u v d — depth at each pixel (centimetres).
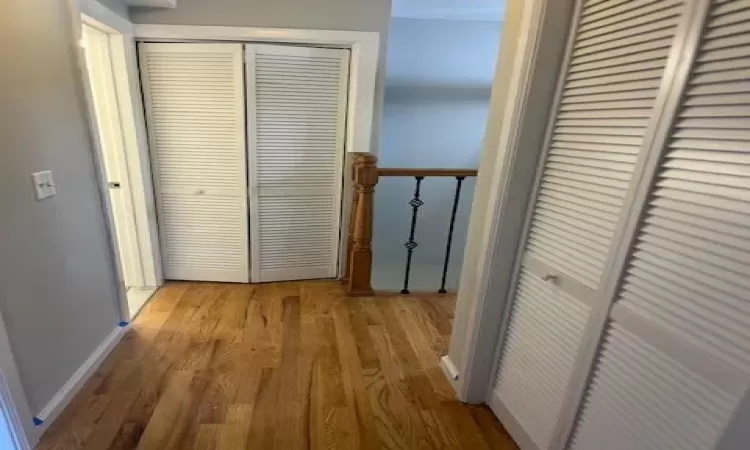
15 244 147
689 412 95
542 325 149
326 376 199
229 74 258
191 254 298
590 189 125
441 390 193
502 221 156
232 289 293
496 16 368
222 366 203
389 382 196
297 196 293
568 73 135
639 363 109
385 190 447
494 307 169
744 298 84
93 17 200
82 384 184
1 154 140
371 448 158
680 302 97
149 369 199
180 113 266
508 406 169
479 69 405
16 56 146
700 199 92
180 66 257
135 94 254
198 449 154
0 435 142
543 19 131
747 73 82
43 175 160
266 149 276
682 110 96
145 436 159
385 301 279
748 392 80
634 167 108
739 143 85
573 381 131
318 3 254
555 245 142
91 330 197
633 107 110
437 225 466
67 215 177
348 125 283
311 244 307
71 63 180
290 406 178
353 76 271
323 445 159
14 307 146
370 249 279
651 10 104
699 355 92
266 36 254
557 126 141
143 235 279
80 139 186
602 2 120
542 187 149
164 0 228
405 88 406
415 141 426
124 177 266
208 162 276
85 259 191
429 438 165
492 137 162
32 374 155
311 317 255
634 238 109
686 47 94
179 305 266
